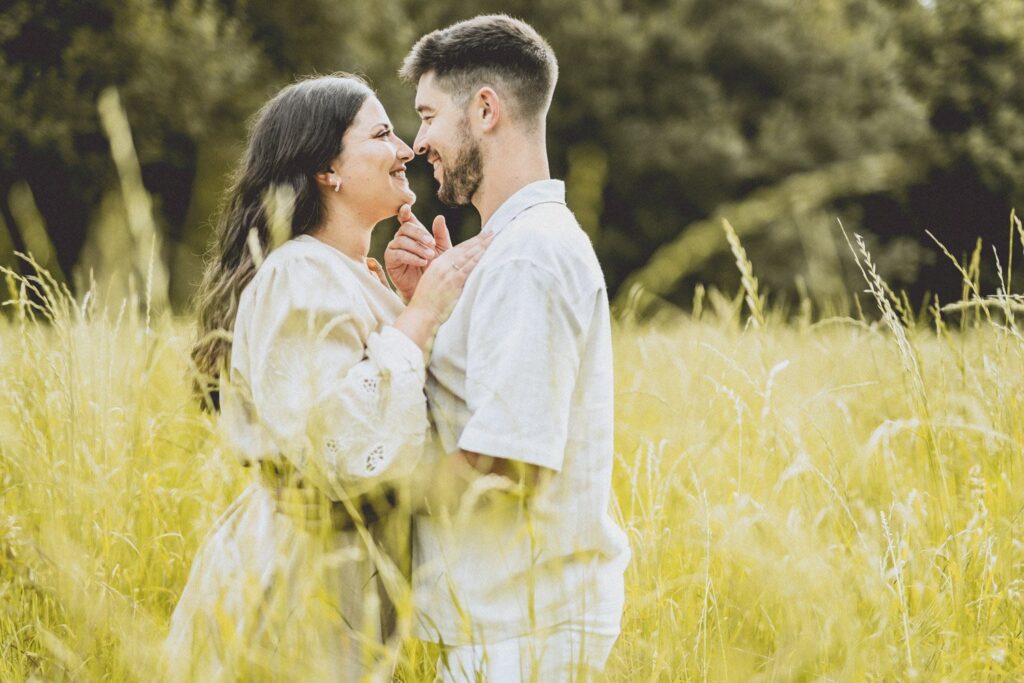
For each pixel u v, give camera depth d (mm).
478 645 1731
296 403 1719
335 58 14820
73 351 2391
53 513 1976
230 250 1996
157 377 2947
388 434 1670
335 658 1741
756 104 21094
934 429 2330
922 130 19453
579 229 1873
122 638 1684
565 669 1720
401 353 1729
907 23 22109
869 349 3439
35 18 11289
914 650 1725
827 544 2117
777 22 21500
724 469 2494
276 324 1757
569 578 1770
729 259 16828
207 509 2463
